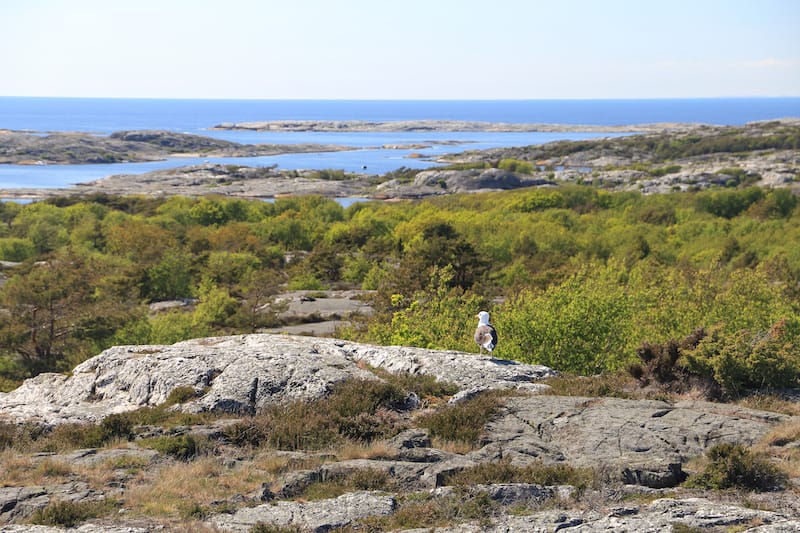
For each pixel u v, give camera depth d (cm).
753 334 2280
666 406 1655
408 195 16612
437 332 3053
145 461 1404
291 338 2348
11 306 4184
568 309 2741
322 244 8306
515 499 1173
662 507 1111
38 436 1670
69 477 1323
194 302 6556
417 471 1312
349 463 1355
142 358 2081
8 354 4241
